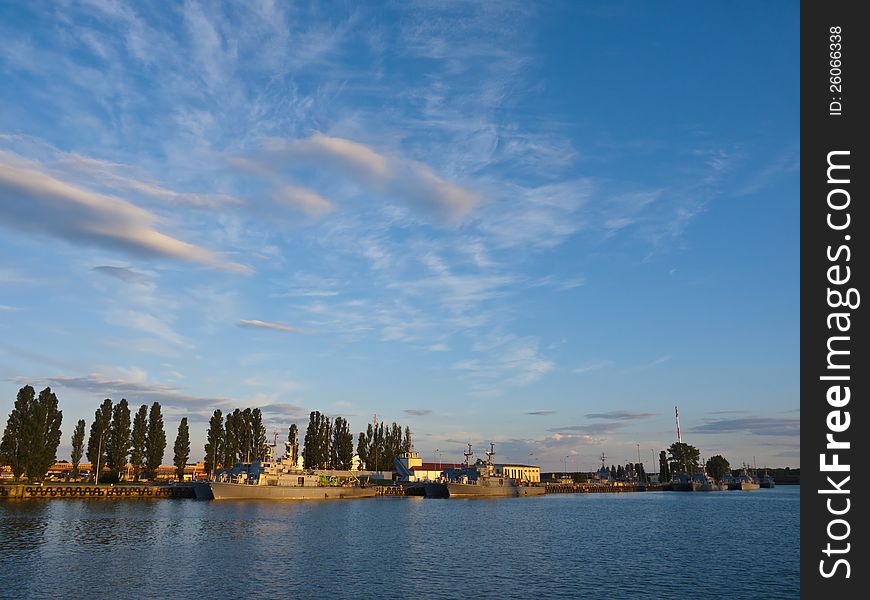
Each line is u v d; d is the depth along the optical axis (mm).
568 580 57156
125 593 49656
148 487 149000
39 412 135250
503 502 184000
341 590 51781
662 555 72938
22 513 103562
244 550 70750
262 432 183500
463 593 51531
